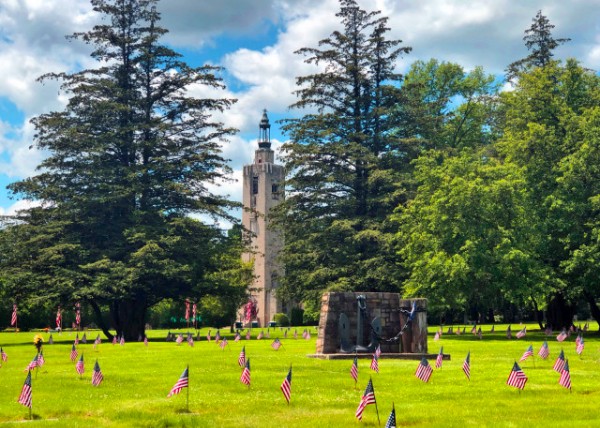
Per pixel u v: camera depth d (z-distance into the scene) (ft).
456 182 147.23
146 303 174.09
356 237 165.99
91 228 169.17
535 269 139.33
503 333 166.20
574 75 161.38
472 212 145.59
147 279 164.45
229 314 243.81
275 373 72.59
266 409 49.60
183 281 168.35
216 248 175.73
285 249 184.55
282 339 154.71
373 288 170.19
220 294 177.78
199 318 288.51
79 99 170.19
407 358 90.17
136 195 170.19
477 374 70.23
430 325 272.10
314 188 184.34
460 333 164.14
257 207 396.57
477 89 217.36
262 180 397.60
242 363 79.51
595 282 138.72
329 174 182.19
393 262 170.40
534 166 150.61
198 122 180.96
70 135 166.30
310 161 183.21
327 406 50.98
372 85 190.80
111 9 177.37
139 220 164.55
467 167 153.89
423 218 149.79
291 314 331.16
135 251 164.55
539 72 162.40
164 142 178.19
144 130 175.63
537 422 43.09
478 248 139.64
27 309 179.93
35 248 162.40
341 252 171.42
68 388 61.72
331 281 170.71
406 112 188.14
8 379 70.18
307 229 182.70
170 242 158.92
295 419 45.34
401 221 161.58
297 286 180.86
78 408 50.39
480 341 129.70
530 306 226.99
